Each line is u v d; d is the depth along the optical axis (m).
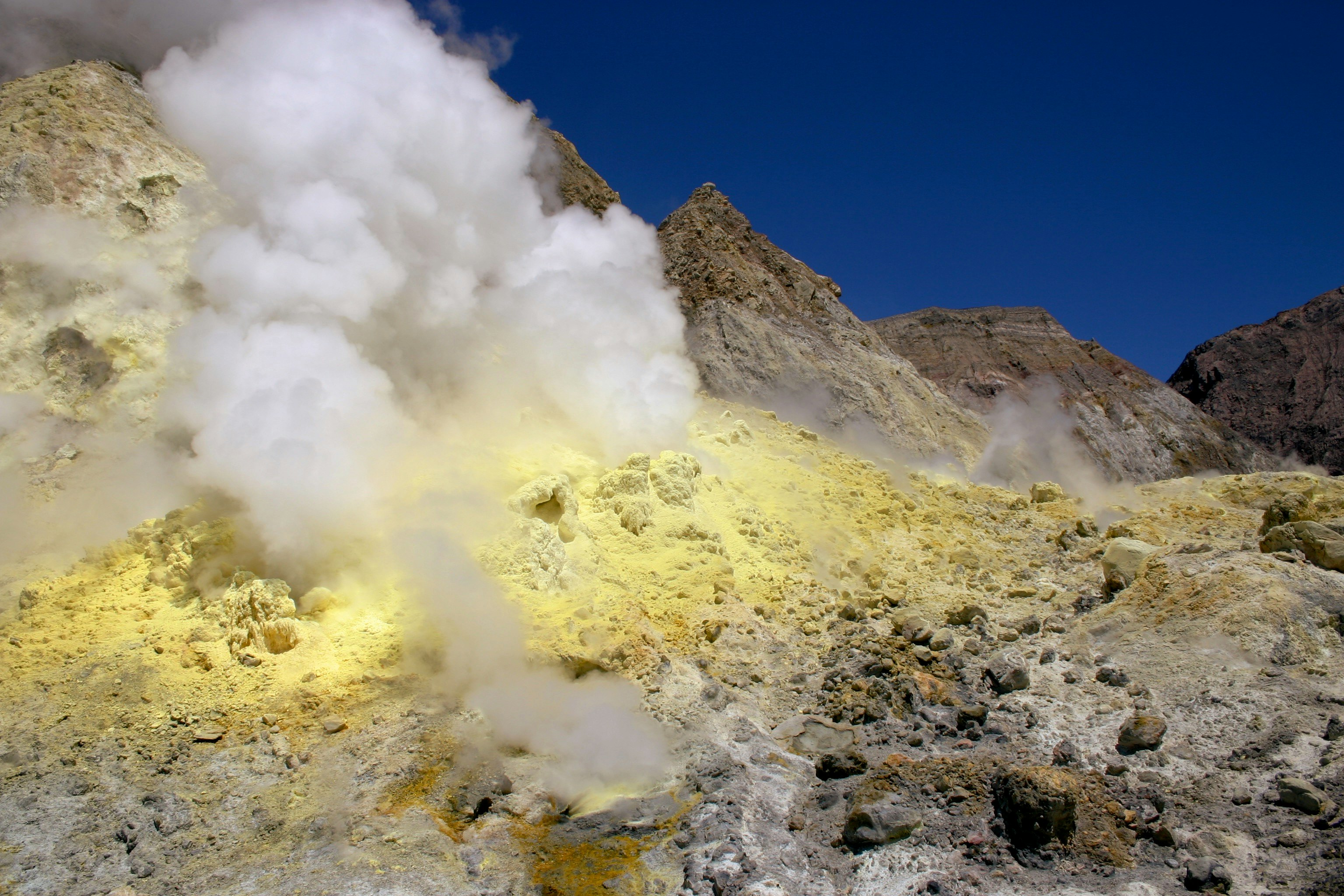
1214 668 7.75
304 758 6.80
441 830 6.27
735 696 8.20
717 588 9.76
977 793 6.43
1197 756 6.80
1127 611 9.20
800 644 9.24
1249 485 15.11
